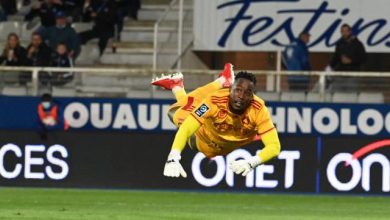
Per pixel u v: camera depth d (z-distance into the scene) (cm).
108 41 5566
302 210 3938
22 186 4828
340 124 4747
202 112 2517
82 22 5706
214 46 5088
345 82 4747
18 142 4828
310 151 4750
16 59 5169
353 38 4997
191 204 4128
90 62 5531
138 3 5706
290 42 5044
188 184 4784
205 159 4756
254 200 4388
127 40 5597
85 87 4919
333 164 4741
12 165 4828
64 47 5203
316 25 5028
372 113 4728
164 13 5338
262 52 5284
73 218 3397
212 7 5078
